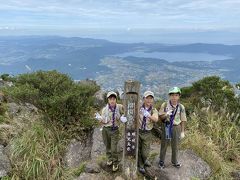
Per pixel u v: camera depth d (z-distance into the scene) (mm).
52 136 4199
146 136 3561
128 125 3520
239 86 5980
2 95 5238
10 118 4570
